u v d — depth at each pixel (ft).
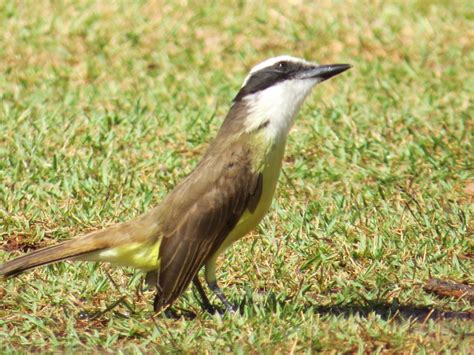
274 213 44.21
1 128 53.11
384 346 32.86
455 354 32.37
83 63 64.49
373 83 61.26
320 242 41.63
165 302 34.22
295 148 51.70
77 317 35.96
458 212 44.11
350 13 71.26
